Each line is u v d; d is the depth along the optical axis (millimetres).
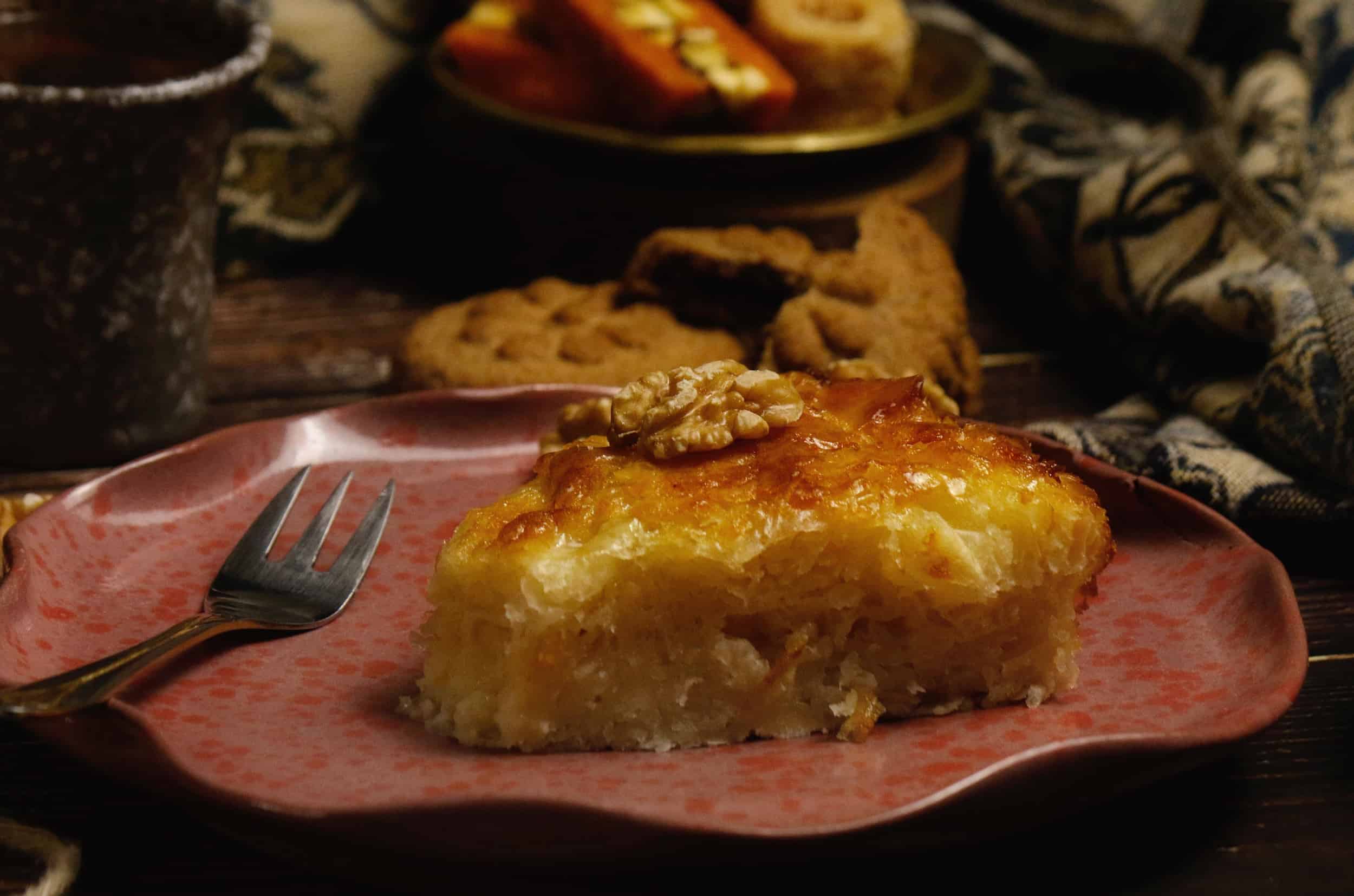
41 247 551
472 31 662
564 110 663
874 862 440
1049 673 467
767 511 458
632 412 483
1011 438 522
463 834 415
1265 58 694
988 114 723
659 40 650
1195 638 480
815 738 461
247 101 581
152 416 581
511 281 675
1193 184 629
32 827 447
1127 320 628
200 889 441
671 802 431
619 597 455
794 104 669
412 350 594
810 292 583
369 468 536
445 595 458
